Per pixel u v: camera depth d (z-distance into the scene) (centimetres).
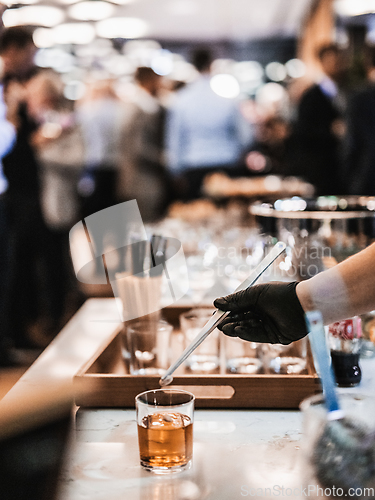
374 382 102
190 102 430
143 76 423
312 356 103
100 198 433
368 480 54
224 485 69
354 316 91
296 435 83
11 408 93
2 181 325
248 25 931
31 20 708
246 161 463
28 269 342
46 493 68
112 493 68
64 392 100
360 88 300
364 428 57
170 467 72
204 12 820
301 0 725
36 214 337
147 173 432
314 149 350
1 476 72
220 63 869
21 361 304
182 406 73
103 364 111
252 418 90
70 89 702
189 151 438
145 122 423
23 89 313
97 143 423
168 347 106
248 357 104
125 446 81
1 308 293
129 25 856
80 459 77
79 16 731
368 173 299
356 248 129
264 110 580
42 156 341
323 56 348
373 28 510
